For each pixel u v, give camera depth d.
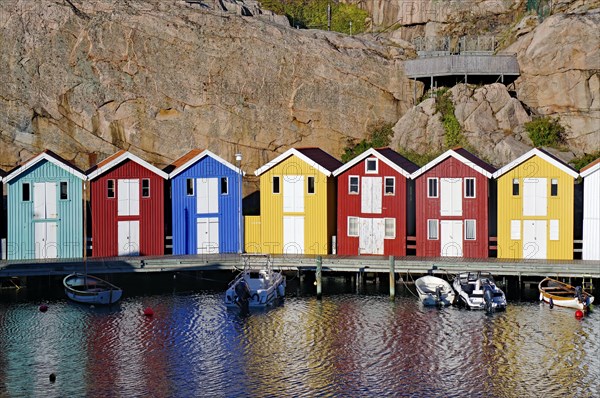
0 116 81.75
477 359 47.38
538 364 46.53
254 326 53.62
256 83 85.00
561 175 64.31
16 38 82.75
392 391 42.97
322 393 42.69
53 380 44.25
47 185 66.69
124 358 47.72
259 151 84.62
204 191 69.06
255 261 64.50
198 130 84.12
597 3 87.75
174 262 64.38
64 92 82.75
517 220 65.25
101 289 59.25
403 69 86.75
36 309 57.75
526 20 89.69
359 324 53.91
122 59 83.69
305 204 68.19
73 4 84.62
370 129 85.56
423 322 54.22
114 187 67.69
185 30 84.75
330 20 106.06
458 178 66.00
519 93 85.50
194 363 46.91
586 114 81.62
